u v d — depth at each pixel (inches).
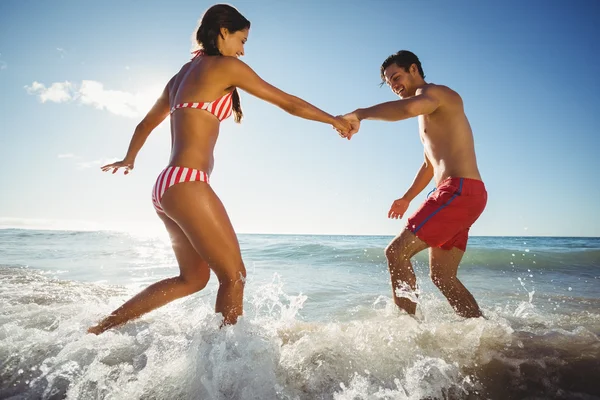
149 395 56.1
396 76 110.3
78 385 57.4
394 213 118.9
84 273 203.2
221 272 74.5
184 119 76.4
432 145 103.0
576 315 104.3
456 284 98.4
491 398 58.1
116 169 98.0
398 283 91.9
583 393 58.1
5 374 59.9
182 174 72.4
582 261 291.6
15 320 82.8
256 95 80.8
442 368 61.9
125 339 69.2
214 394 55.5
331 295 148.3
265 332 70.4
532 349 67.9
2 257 279.0
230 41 83.7
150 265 240.7
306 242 444.8
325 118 88.8
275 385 57.4
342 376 60.8
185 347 64.3
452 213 92.7
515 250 328.8
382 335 72.1
